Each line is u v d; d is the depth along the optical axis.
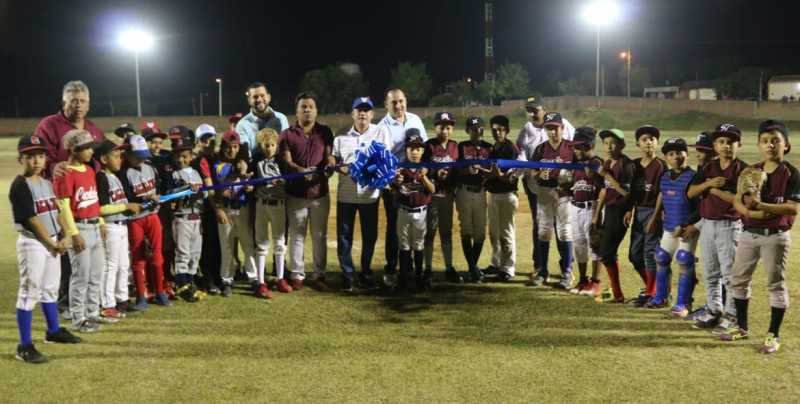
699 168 5.48
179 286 6.50
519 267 7.85
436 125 6.91
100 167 5.93
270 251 8.61
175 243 6.51
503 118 7.03
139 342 5.22
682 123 47.09
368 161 6.13
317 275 6.95
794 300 6.09
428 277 6.89
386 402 4.09
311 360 4.80
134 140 5.99
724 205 5.25
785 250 4.84
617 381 4.39
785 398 4.11
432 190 6.72
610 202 6.19
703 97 72.62
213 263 6.77
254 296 6.65
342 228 6.83
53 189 5.07
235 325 5.68
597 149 23.48
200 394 4.21
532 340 5.23
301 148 6.70
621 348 5.02
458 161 6.76
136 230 6.05
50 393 4.24
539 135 7.55
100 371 4.61
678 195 5.72
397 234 6.98
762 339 5.16
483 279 7.27
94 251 5.53
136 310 6.09
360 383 4.38
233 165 6.69
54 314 5.14
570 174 6.69
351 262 6.90
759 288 6.54
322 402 4.09
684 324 5.61
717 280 5.46
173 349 5.06
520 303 6.31
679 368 4.61
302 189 6.65
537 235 7.42
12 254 8.39
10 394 4.23
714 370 4.56
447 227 7.10
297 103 6.77
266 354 4.94
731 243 5.27
